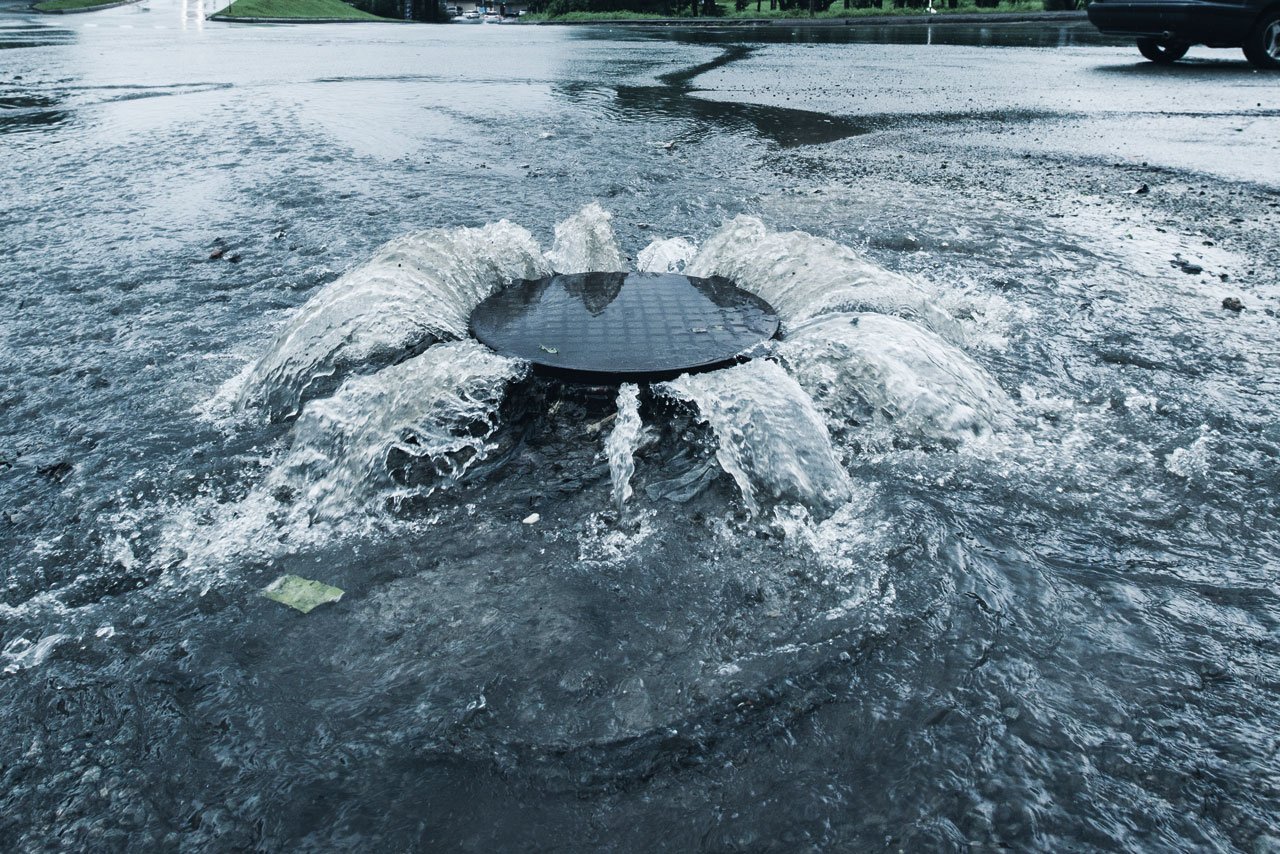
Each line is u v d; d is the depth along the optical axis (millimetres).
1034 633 2051
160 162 7703
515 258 4102
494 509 2564
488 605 2166
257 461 2857
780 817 1603
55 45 22922
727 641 2033
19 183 6871
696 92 12469
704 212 5992
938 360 3184
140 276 4691
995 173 7258
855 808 1619
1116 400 3242
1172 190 6621
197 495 2678
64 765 1744
